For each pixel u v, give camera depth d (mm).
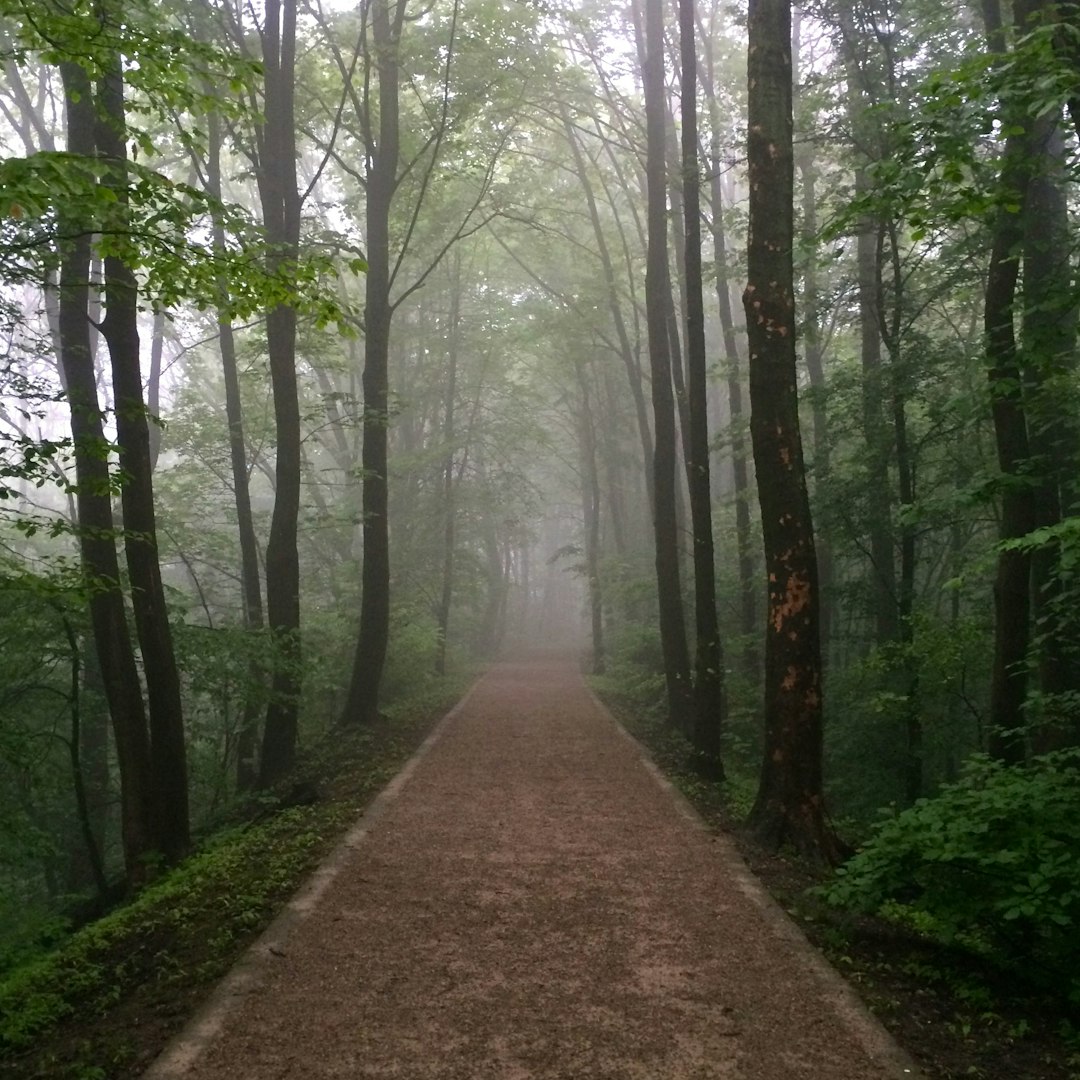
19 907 13766
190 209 7125
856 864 6102
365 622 17344
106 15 7070
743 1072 4402
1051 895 5332
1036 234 10422
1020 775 6699
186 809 11508
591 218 25062
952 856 5520
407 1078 4320
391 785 11578
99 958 6551
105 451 9047
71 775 15023
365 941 6094
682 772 13016
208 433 21672
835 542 15648
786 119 9289
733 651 21141
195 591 24984
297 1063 4453
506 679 30031
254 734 16281
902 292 14484
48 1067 4688
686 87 13711
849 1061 4527
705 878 7629
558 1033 4789
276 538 15141
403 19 16953
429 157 20141
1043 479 9961
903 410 14211
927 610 15281
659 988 5363
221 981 5434
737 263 18906
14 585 9312
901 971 5727
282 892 7230
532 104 20203
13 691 13906
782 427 9125
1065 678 10578
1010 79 6680
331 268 7125
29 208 5941
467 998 5207
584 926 6426
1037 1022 5109
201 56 7344
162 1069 4398
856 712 15070
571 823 9609
